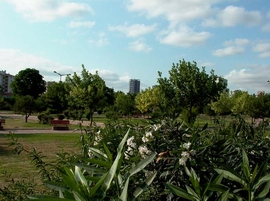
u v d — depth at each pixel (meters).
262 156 2.68
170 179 2.35
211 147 2.59
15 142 3.82
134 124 3.71
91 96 29.17
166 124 2.84
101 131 3.67
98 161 2.03
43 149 13.77
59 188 2.13
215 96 29.81
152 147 2.68
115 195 2.00
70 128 28.19
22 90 81.75
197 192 1.91
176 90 29.12
